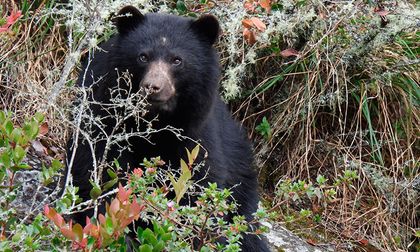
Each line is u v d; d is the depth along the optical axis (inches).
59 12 402.3
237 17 432.5
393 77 485.4
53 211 212.1
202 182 351.3
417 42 496.1
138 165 356.5
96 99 348.8
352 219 460.8
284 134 468.1
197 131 357.4
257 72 470.3
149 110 345.1
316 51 460.8
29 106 412.5
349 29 463.5
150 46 350.3
